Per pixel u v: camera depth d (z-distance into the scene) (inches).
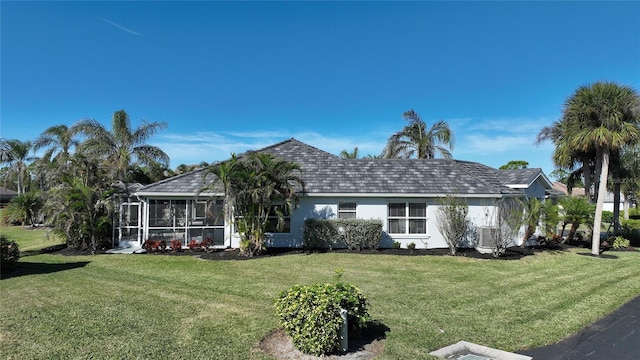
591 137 631.2
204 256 623.8
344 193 694.5
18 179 1695.4
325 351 234.5
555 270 517.0
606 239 787.4
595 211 725.9
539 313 324.5
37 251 693.3
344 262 565.9
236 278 458.0
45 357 229.8
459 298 370.6
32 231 1160.8
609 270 520.4
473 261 578.9
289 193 617.9
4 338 259.3
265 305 339.9
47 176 743.1
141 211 718.5
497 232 609.0
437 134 1242.0
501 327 289.4
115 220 715.4
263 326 283.6
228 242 716.7
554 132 1016.9
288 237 706.2
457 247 663.1
